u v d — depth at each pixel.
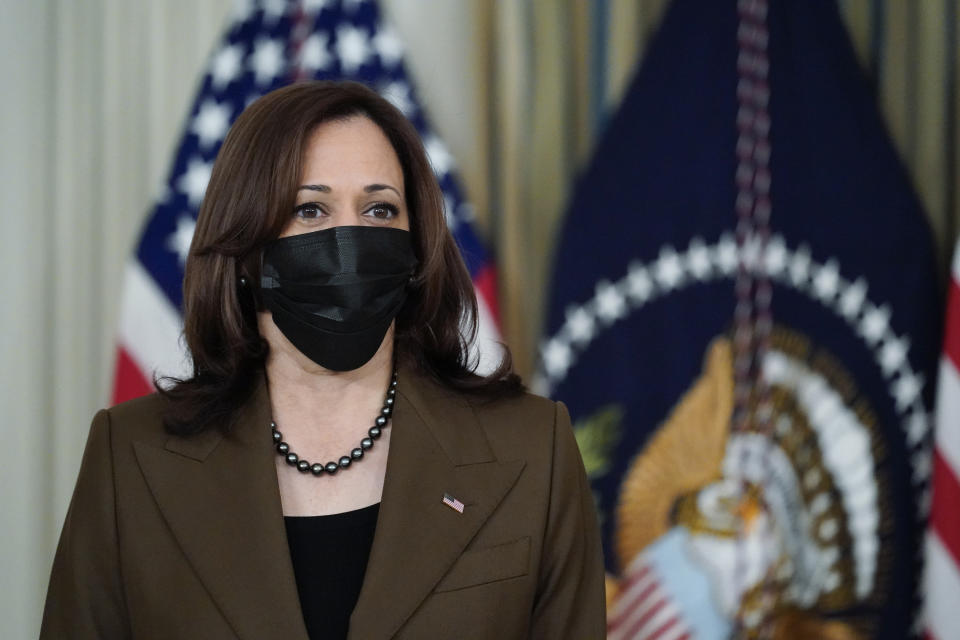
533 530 2.63
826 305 5.71
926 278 5.79
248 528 2.52
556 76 5.79
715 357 5.61
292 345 2.67
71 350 5.65
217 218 2.59
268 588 2.46
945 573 5.42
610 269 5.60
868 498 5.69
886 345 5.75
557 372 5.55
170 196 5.45
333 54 5.53
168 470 2.58
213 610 2.46
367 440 2.68
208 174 5.47
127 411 2.72
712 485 5.58
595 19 5.82
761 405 5.62
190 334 2.71
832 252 5.72
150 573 2.50
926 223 5.81
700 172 5.65
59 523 5.62
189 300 2.70
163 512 2.54
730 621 5.54
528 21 5.80
